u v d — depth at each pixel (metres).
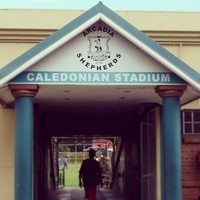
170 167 11.33
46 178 19.81
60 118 19.48
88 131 21.75
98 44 11.30
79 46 11.27
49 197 21.84
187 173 15.16
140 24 15.38
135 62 11.35
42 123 17.58
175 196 11.26
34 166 14.71
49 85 11.37
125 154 21.02
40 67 11.21
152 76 11.37
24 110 11.20
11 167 14.68
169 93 11.43
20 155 11.09
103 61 11.30
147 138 15.42
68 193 24.31
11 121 14.71
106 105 15.55
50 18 15.30
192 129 15.25
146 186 15.59
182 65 11.27
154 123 14.97
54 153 26.52
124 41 11.34
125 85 11.39
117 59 11.32
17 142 11.14
